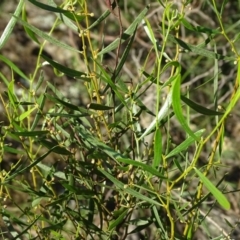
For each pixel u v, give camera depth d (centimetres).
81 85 300
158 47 103
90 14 100
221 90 277
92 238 105
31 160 104
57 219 108
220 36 268
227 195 249
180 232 151
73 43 291
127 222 107
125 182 109
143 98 238
